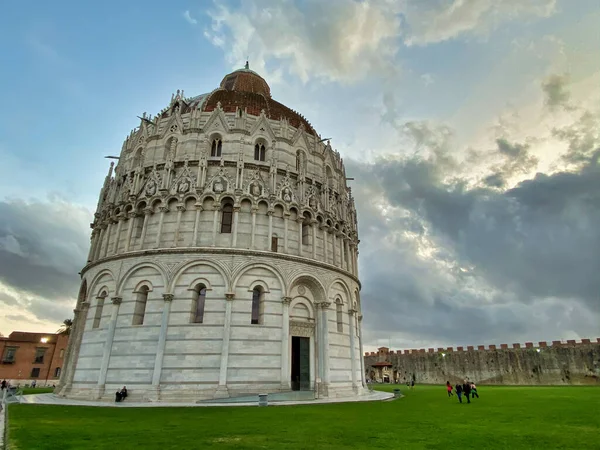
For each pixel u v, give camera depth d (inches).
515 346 3228.3
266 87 3110.2
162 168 1975.9
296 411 1157.1
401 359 4097.0
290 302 1763.0
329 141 2447.1
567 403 1326.3
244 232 1808.6
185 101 2429.9
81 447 599.2
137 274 1737.2
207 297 1657.2
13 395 1632.6
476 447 596.4
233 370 1566.2
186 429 791.7
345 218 2285.9
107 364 1614.2
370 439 672.4
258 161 1991.9
